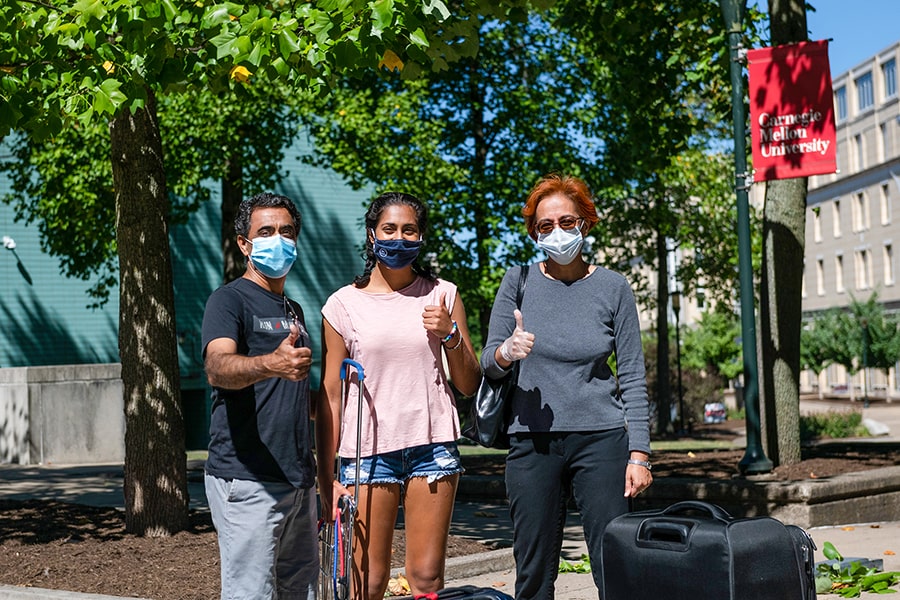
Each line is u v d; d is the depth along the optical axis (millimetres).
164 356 8273
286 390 4020
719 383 37750
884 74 59625
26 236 27438
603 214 28250
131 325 8266
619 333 4406
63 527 8648
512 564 7617
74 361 27938
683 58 15094
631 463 4293
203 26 6555
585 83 24562
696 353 44031
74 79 6906
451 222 23625
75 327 28000
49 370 18922
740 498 9711
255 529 3945
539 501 4383
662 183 27359
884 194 60094
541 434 4375
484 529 9383
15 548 7734
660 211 27734
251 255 4070
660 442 24094
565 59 24500
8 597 6398
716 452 14266
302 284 31859
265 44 6562
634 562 3740
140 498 8148
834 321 53719
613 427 4336
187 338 29016
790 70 10516
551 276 4516
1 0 6590
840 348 52406
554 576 4449
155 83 6871
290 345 3670
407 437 4191
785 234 11500
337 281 32531
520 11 8672
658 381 28781
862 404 50562
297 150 31938
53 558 7328
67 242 22984
